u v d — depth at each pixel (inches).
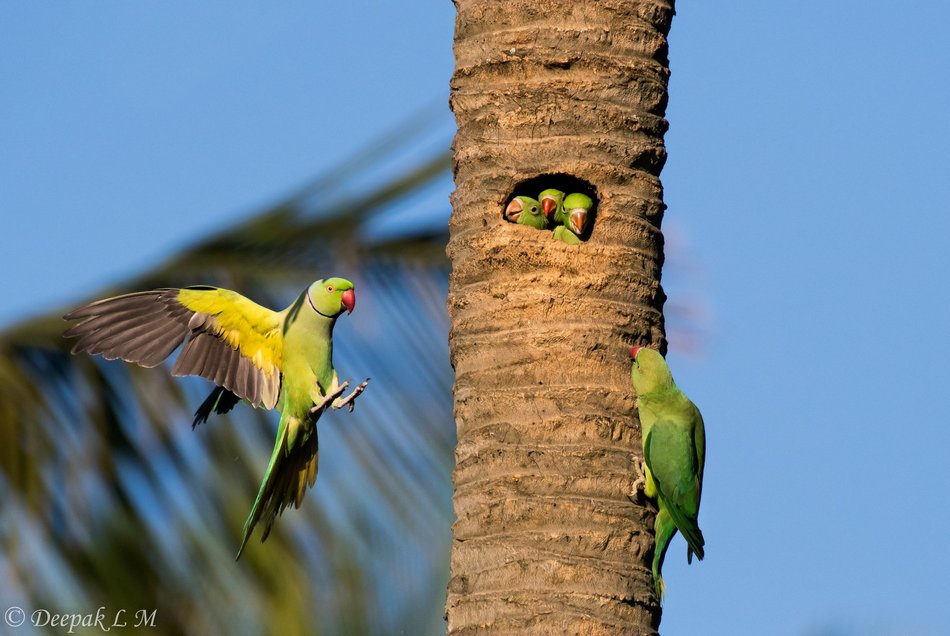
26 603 533.3
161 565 559.2
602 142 466.3
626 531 438.0
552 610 423.2
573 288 455.8
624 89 470.6
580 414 444.1
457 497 448.8
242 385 490.9
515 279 458.0
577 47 469.7
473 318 460.1
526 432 442.3
